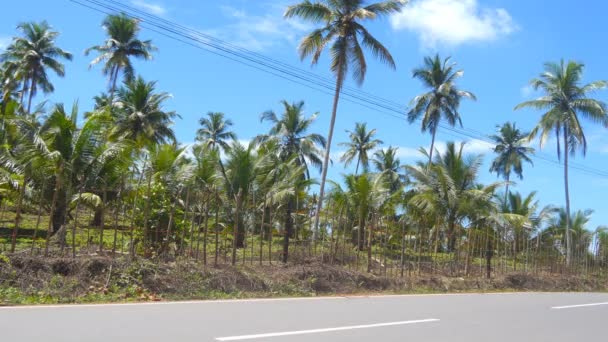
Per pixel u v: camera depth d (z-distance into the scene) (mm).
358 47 25984
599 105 31812
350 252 22688
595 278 29281
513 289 22594
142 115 32812
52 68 39031
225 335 7754
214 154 17734
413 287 19047
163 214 17656
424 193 23453
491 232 24953
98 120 14812
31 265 12023
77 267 12570
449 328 9602
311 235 23828
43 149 13531
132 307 10383
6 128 17672
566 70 33000
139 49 37281
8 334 7199
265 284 15242
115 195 18062
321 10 25578
